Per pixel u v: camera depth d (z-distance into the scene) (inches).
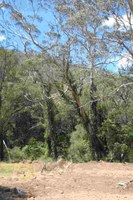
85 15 857.5
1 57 1258.6
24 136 1560.0
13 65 1269.7
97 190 444.8
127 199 391.9
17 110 1328.7
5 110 1285.7
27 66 1142.3
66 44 1002.7
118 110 1109.1
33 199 385.7
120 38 838.5
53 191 431.5
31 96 1312.7
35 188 444.1
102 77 993.5
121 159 1074.1
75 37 953.5
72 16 881.5
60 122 1449.3
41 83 1206.9
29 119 1572.3
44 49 1051.9
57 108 1267.2
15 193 406.6
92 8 855.7
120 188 458.0
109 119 1066.7
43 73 1161.4
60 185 468.8
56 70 1064.8
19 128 1563.7
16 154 1186.0
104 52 882.8
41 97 1291.8
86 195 411.2
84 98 1091.9
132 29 824.9
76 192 429.4
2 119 1286.9
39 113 1523.1
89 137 1078.4
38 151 1311.5
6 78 1273.4
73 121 1421.0
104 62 912.3
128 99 1123.3
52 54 1042.1
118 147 1062.4
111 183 491.5
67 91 1141.1
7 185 455.5
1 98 1274.6
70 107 1176.2
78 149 1107.9
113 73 986.1
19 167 671.1
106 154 1073.5
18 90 1263.5
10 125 1470.2
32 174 572.1
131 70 978.1
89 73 1024.2
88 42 910.4
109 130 1071.6
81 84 1079.6
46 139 1328.7
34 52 1109.7
